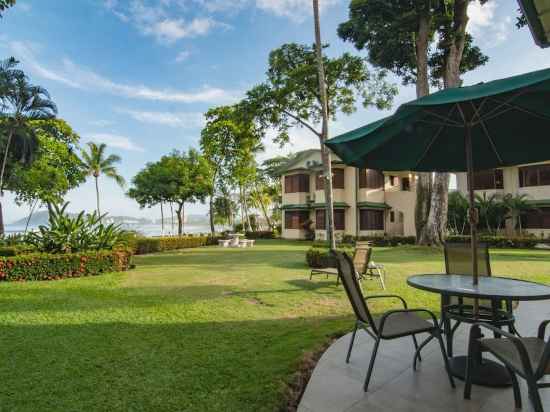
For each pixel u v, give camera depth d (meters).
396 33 15.99
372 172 24.78
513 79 2.17
